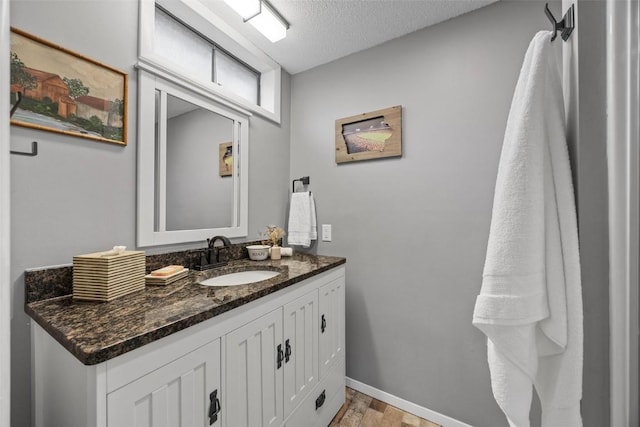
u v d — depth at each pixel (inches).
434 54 60.2
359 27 61.2
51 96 35.7
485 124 55.0
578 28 20.9
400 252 64.2
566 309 22.1
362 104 69.6
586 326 21.0
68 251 37.3
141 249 45.9
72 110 37.6
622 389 17.7
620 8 17.9
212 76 63.1
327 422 56.8
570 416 21.9
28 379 33.1
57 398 27.9
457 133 57.7
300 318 48.5
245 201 66.6
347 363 71.2
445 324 59.0
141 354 25.0
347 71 72.2
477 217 55.7
